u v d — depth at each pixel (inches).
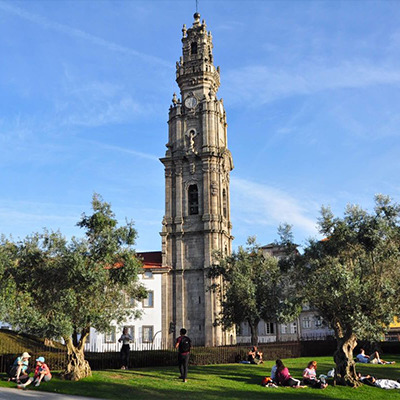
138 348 2650.1
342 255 1238.9
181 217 2874.0
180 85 3171.8
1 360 1264.8
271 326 3184.1
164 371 1274.6
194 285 2760.8
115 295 1211.2
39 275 1155.9
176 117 3085.6
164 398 933.2
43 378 1049.5
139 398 930.1
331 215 1237.1
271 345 1850.4
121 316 1202.6
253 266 2028.8
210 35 3289.9
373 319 1126.4
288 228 1349.7
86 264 1135.0
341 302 1118.4
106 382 1059.3
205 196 2874.0
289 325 3134.8
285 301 1229.7
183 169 2977.4
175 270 2792.8
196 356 1515.7
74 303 1087.6
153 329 2699.3
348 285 1098.7
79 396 936.9
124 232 1189.1
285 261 1332.4
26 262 1164.5
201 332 2677.2
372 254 1168.8
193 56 3191.4
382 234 1165.1
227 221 3031.5
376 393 1051.9
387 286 1095.6
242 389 1042.1
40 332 1088.8
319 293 1175.6
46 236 1179.3
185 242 2844.5
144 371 1268.5
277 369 1113.4
